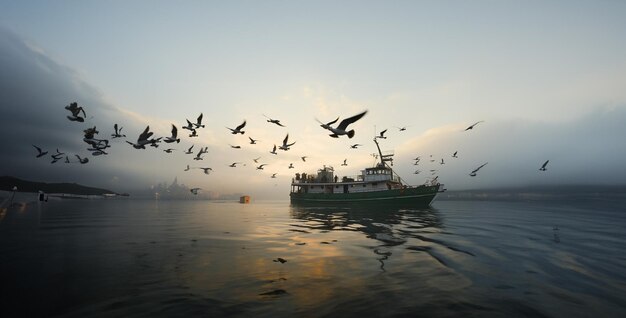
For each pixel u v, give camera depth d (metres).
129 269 11.28
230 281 9.92
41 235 20.00
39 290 8.99
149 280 9.98
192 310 7.63
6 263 12.10
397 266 11.84
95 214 43.50
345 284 9.69
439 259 12.97
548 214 39.94
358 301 8.29
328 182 62.81
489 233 20.67
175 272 10.91
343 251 14.64
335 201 58.91
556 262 12.56
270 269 11.38
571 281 10.12
